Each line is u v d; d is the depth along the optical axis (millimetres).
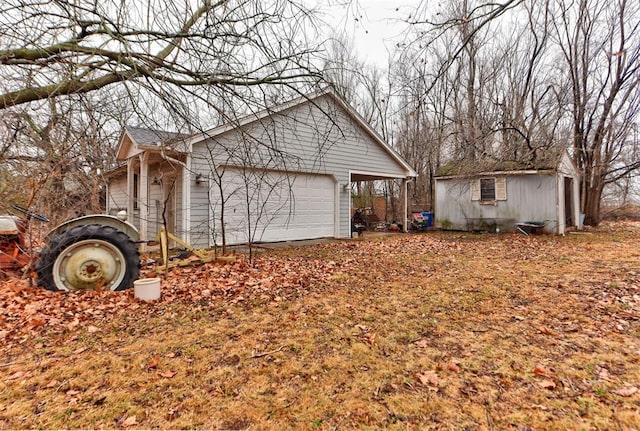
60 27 2871
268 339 2896
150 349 2705
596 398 1985
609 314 3391
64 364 2461
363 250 8258
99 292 4160
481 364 2422
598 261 6281
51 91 3025
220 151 7859
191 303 3891
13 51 2816
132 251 4484
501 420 1808
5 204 4406
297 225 9852
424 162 17328
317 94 4363
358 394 2064
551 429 1730
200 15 3346
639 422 1771
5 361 2512
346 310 3646
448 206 13883
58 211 4938
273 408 1934
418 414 1869
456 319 3354
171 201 8641
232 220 8445
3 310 3514
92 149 4617
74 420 1833
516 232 12102
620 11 11547
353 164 11148
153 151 7074
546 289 4379
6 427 1771
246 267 5902
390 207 18266
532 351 2615
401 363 2453
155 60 3217
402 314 3512
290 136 9195
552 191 11344
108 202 10156
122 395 2072
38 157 4039
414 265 6250
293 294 4285
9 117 3236
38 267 4129
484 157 12164
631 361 2422
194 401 2008
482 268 5895
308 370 2361
